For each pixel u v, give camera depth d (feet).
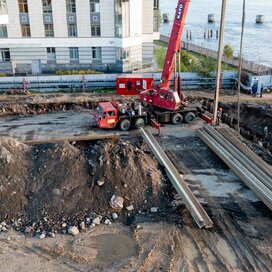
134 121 85.61
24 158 63.36
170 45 83.35
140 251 50.88
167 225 55.67
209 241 52.54
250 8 387.96
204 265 48.55
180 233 54.13
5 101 99.09
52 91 111.96
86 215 57.62
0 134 81.97
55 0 123.54
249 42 215.51
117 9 123.03
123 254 50.60
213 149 75.66
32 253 50.57
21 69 131.75
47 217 56.85
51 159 62.64
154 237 53.42
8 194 58.80
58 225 55.83
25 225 55.93
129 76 109.50
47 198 58.75
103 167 61.82
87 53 130.72
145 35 133.08
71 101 100.32
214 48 190.90
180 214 57.98
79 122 89.76
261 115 93.56
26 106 96.48
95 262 49.24
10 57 131.03
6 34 127.44
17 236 53.62
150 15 130.72
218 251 50.83
